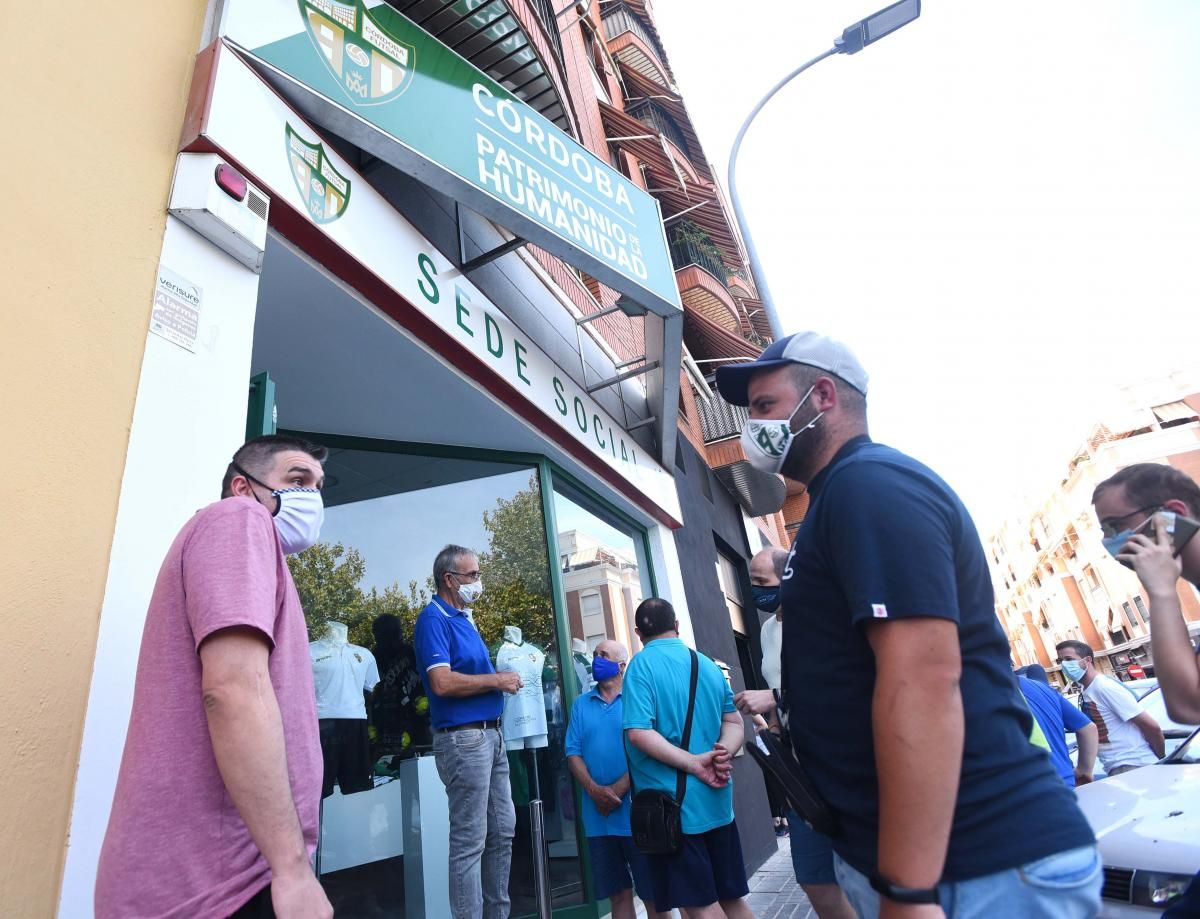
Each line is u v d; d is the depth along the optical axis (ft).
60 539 6.07
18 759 5.37
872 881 3.56
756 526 45.21
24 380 6.12
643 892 12.01
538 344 17.61
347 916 11.58
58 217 6.79
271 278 10.49
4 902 5.06
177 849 4.01
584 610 19.27
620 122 37.22
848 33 28.09
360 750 12.46
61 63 7.27
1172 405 173.99
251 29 9.30
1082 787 12.86
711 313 41.11
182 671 4.42
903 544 3.84
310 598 13.48
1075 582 196.44
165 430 7.23
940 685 3.58
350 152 11.98
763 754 5.16
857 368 5.18
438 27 15.79
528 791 15.07
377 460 15.90
